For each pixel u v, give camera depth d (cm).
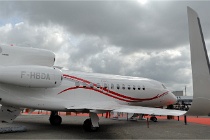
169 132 1148
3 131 996
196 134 1098
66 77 1157
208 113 671
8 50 980
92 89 1231
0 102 984
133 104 1423
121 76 1423
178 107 2547
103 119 1834
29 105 1025
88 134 1025
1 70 881
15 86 995
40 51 1045
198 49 665
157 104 1544
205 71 659
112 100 1309
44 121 1552
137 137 981
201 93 644
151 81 1533
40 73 942
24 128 1082
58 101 1096
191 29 670
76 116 2192
